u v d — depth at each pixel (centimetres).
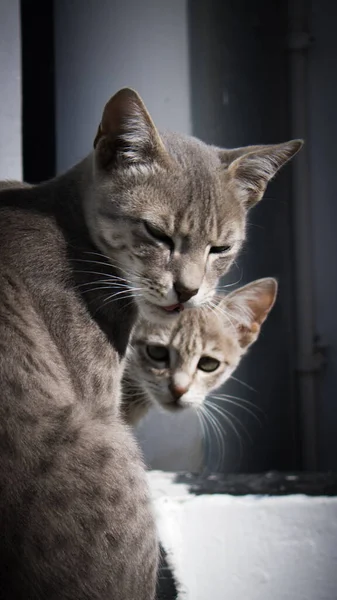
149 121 60
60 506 54
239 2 86
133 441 59
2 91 75
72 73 83
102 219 61
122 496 55
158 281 61
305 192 88
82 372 59
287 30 88
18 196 62
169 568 66
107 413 60
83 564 54
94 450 56
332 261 89
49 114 84
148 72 83
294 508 68
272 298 76
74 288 60
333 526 68
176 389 72
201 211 62
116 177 61
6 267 59
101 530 54
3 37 75
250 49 86
